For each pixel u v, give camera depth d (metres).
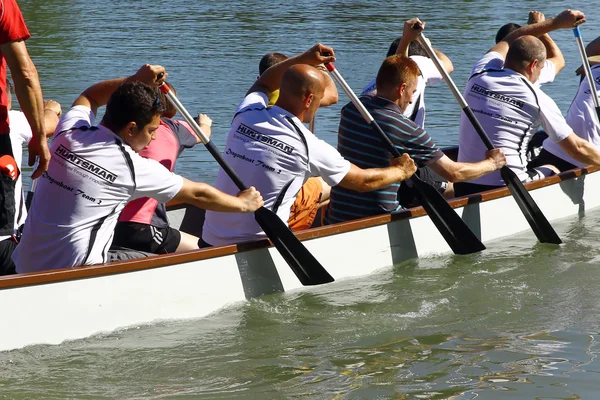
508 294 6.51
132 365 5.25
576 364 5.29
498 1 28.72
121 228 6.09
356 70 17.05
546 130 7.82
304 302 6.30
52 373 5.11
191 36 21.36
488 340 5.67
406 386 5.00
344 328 5.88
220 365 5.28
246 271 6.16
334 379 5.11
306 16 25.11
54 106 6.88
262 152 6.09
